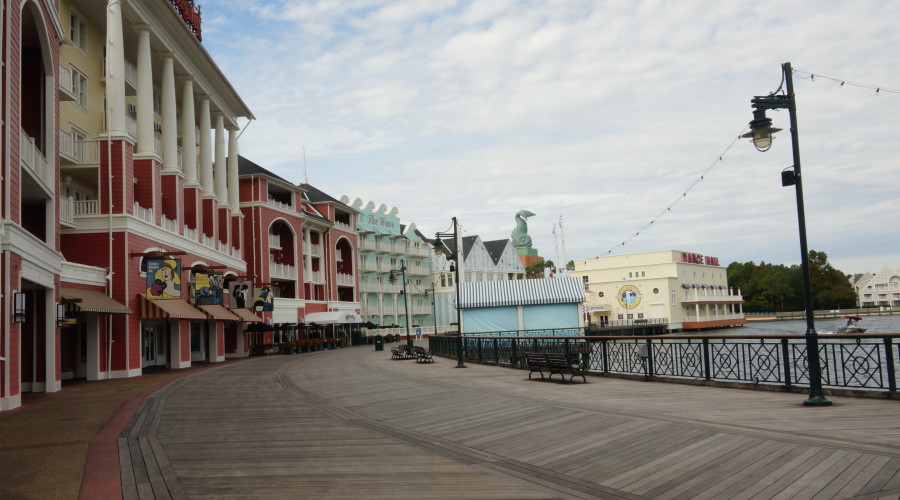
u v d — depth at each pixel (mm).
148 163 31266
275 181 58656
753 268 136750
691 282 103688
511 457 9445
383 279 89250
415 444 10656
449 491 7711
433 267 100000
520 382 19344
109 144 28281
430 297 99188
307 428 12500
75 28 30406
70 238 27734
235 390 20312
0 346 15844
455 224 29438
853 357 13695
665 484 7664
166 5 32531
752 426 10445
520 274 117562
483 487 7863
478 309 46875
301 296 63188
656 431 10516
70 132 29500
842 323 102812
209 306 38031
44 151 20719
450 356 33656
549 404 14070
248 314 44094
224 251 44750
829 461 8094
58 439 11625
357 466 9109
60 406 16859
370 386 20156
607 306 100062
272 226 62156
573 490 7629
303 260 65125
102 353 26797
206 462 9484
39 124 20859
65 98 27859
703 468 8203
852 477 7414
